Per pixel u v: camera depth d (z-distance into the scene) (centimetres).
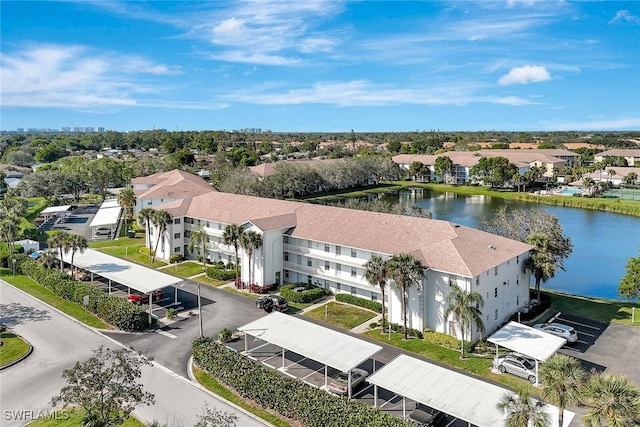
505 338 4012
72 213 12700
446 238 5147
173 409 3450
